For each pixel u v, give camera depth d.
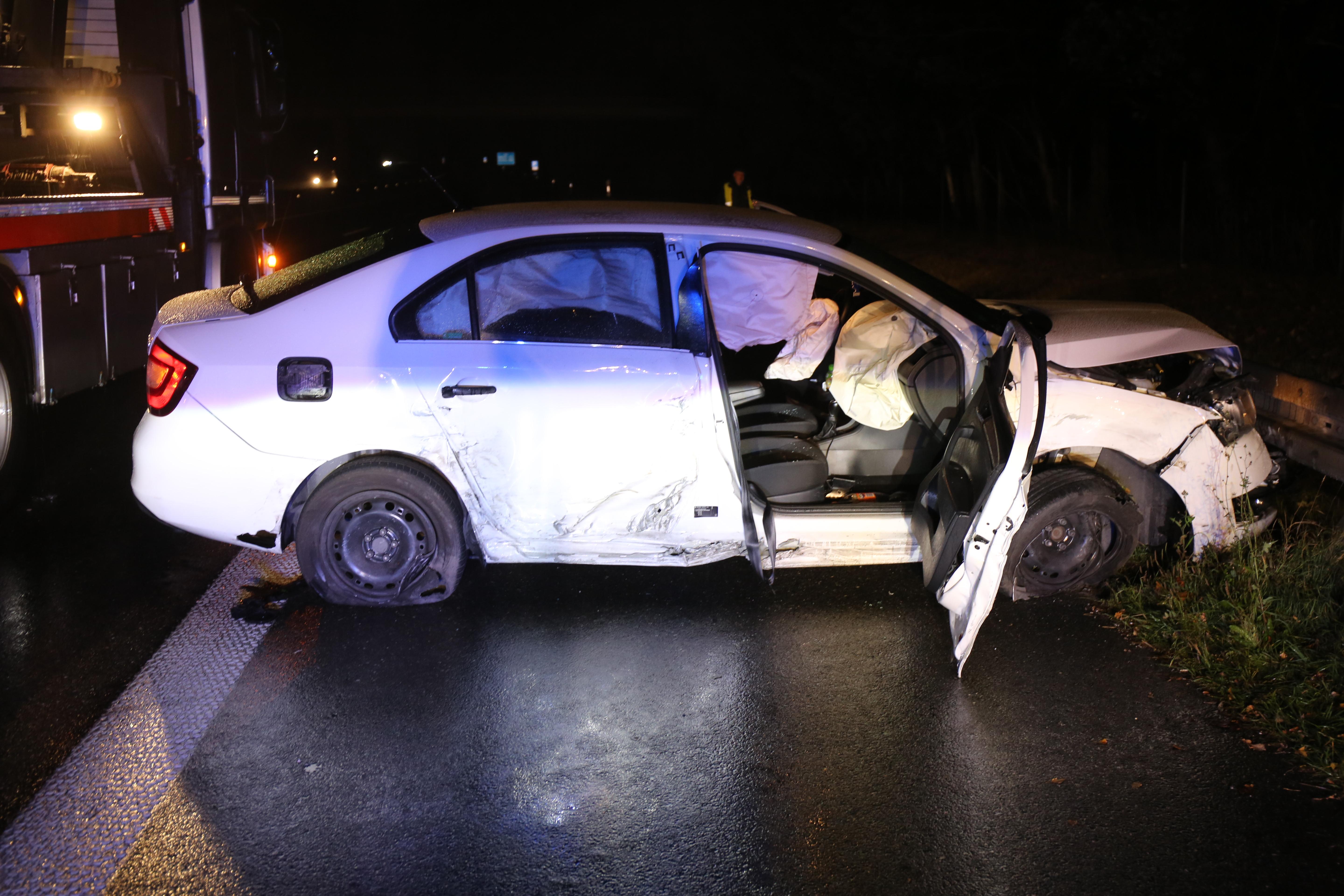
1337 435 5.62
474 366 4.29
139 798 3.29
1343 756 3.50
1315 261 14.30
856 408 4.97
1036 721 3.79
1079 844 3.13
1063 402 4.45
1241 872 3.01
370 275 4.35
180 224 7.95
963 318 4.41
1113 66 16.19
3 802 3.25
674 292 4.37
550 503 4.38
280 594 4.76
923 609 4.67
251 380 4.28
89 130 7.41
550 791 3.37
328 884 2.93
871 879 2.98
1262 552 4.69
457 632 4.42
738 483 4.29
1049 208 25.61
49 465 6.58
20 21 7.32
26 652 4.20
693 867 3.03
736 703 3.91
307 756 3.53
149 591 4.80
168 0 7.68
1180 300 12.41
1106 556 4.66
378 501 4.42
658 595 4.79
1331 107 16.55
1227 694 3.92
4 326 5.64
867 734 3.71
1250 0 15.07
